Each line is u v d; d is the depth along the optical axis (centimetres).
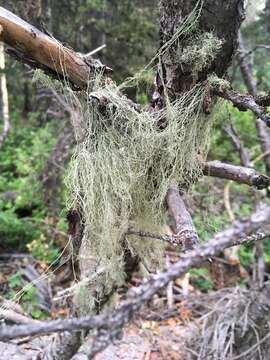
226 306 114
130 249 49
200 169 48
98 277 46
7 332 21
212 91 45
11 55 46
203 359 105
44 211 170
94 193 46
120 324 21
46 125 222
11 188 196
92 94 44
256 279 141
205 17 44
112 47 166
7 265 142
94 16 172
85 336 45
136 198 48
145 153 46
